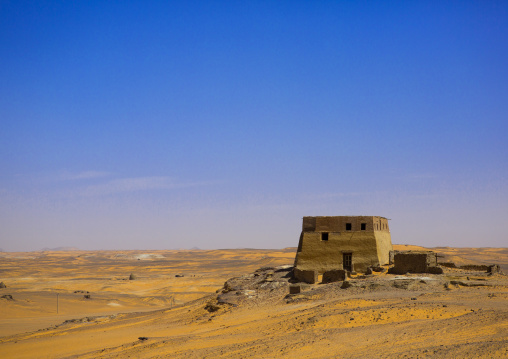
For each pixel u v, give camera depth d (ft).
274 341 103.55
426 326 96.07
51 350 142.82
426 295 128.77
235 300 165.89
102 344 140.87
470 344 79.92
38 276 614.75
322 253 185.26
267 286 180.14
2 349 152.05
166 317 177.58
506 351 73.56
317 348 94.22
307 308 133.28
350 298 134.41
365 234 182.91
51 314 287.07
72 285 446.60
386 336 94.53
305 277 176.96
